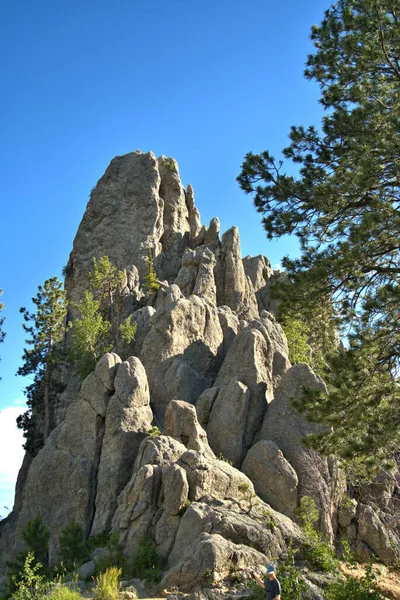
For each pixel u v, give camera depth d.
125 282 72.56
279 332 53.34
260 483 40.66
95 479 43.06
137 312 62.38
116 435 43.16
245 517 34.59
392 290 23.19
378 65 28.25
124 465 42.12
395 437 24.89
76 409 46.28
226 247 74.81
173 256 81.88
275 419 44.56
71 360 68.06
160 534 34.22
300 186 26.98
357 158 25.95
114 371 46.41
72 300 78.44
